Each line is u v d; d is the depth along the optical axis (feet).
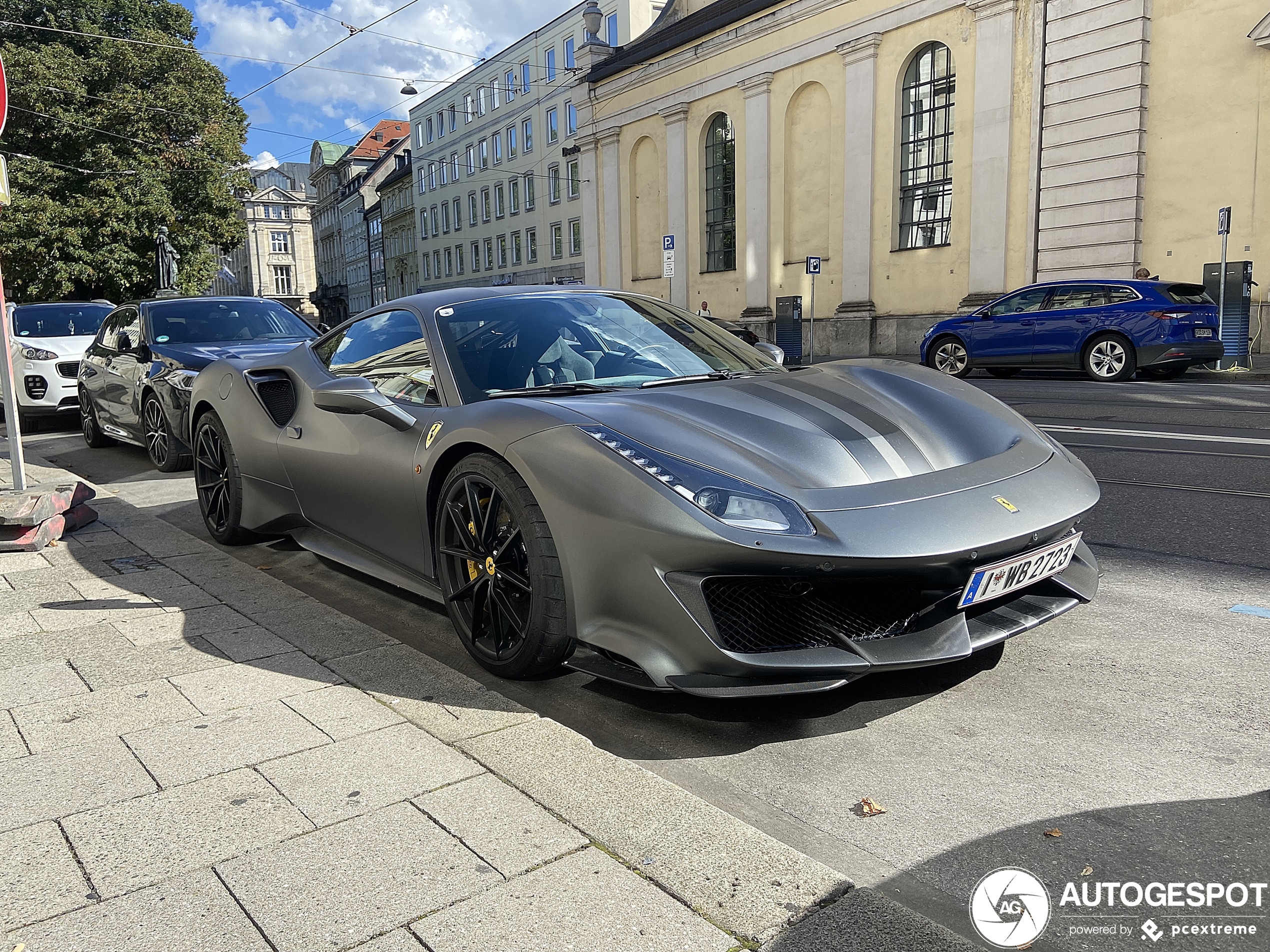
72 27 99.35
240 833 6.05
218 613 10.90
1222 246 43.14
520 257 157.07
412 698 8.21
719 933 4.95
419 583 10.59
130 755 7.25
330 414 11.82
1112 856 5.84
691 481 7.57
